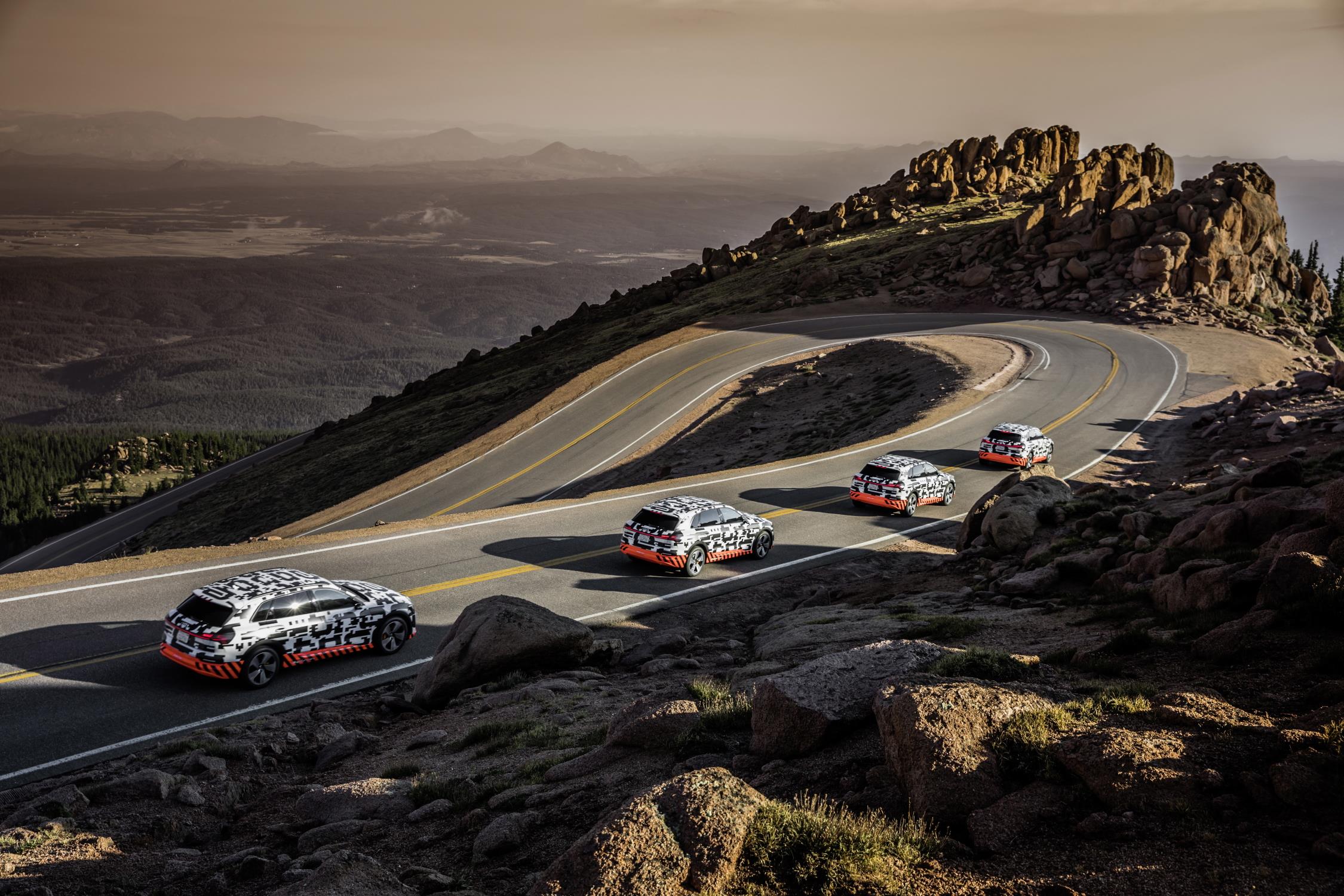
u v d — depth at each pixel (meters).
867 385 68.50
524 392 97.94
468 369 144.50
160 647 19.06
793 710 9.46
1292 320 86.00
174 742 14.14
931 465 36.25
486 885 7.88
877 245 126.56
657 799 7.11
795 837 6.82
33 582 22.69
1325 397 49.25
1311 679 9.34
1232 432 45.75
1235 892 5.82
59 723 15.38
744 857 6.78
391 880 7.52
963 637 15.09
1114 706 8.79
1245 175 98.56
